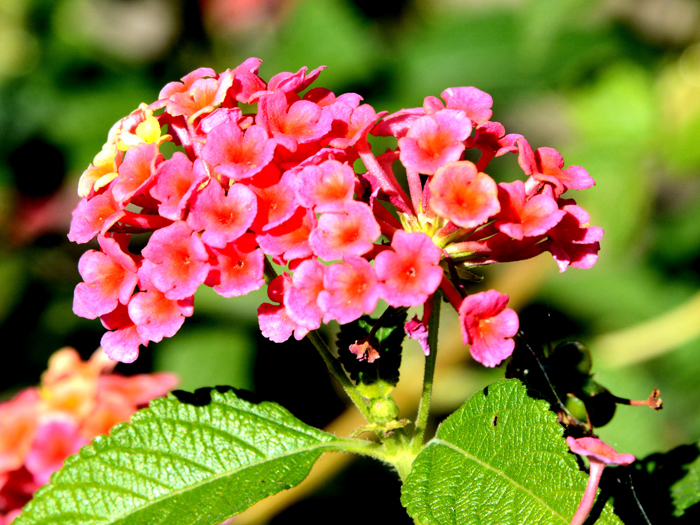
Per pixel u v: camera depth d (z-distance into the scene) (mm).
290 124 278
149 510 280
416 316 278
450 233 278
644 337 407
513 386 279
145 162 275
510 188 272
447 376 394
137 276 274
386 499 340
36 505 280
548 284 456
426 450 281
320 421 362
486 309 267
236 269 272
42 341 441
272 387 378
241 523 339
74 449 317
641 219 410
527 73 452
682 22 430
